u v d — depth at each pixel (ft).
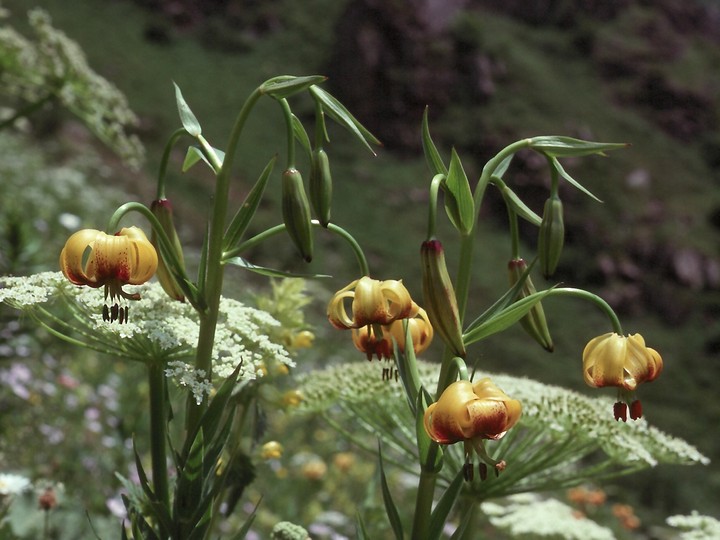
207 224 5.76
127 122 15.29
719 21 161.99
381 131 123.95
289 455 18.44
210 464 5.69
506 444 7.79
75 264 5.23
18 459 12.66
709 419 87.04
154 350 6.07
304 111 123.75
